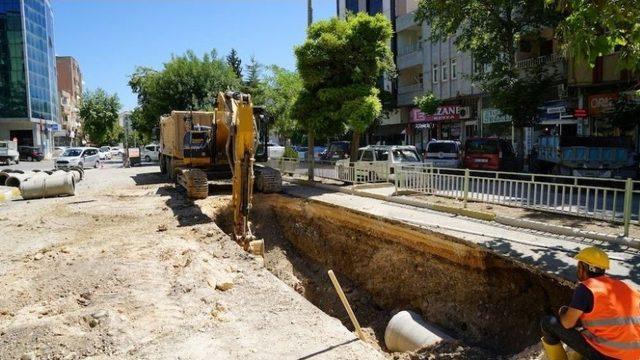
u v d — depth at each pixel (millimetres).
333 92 14867
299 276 11977
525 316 7051
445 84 30953
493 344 7254
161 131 24375
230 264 8430
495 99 20750
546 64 21953
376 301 10227
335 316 10242
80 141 87625
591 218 9156
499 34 20453
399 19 35031
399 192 13266
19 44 53469
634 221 8211
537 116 21000
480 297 7863
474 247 7859
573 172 15742
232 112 11023
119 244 9430
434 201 11625
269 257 12602
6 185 19156
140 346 5129
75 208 14055
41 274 7648
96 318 5613
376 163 15594
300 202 13391
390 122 38000
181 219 11945
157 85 31984
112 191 17953
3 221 12414
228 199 14570
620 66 6105
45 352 4910
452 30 20547
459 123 30859
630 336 3439
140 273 7578
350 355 4898
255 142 10969
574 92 21078
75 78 93812
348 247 11609
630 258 6938
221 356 4883
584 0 5727
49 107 61719
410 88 34812
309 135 17047
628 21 5656
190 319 5875
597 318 3508
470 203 11180
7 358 4789
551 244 7750
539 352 5270
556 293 6566
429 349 6664
